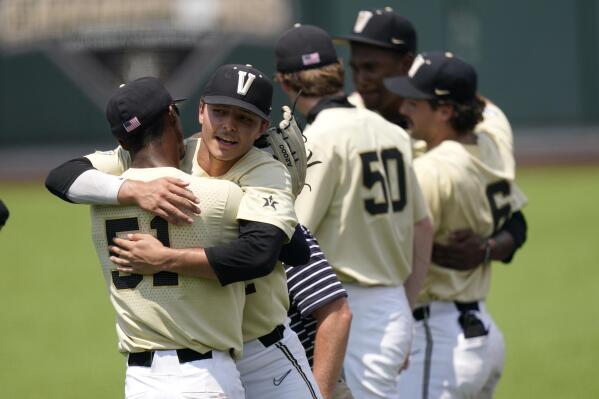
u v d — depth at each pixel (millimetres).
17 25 106312
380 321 18703
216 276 13906
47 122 106062
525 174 91438
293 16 108875
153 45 100812
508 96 111750
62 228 65625
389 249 18891
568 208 70125
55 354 35625
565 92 112562
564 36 112250
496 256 20516
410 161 19281
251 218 14016
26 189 87000
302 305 16375
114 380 32125
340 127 18609
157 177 14297
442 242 20109
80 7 104250
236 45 104125
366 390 18625
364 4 108000
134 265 14102
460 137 20797
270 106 14586
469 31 110562
